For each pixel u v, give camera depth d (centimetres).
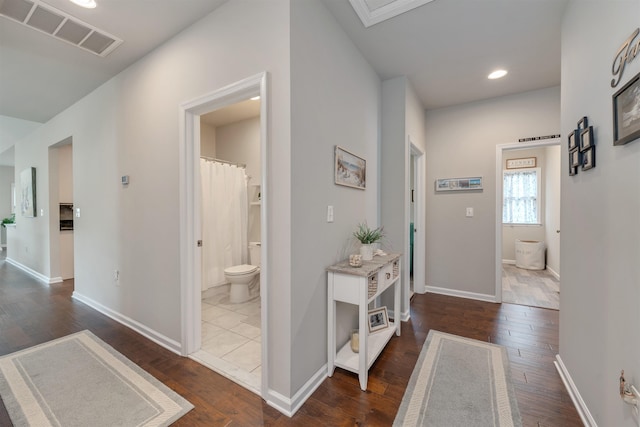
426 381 180
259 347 226
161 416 152
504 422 146
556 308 315
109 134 284
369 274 174
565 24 186
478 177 349
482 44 229
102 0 179
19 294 368
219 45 185
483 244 347
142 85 244
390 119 288
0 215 803
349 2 181
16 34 213
